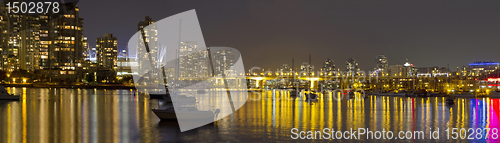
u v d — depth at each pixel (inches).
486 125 2064.5
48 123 1950.1
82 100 3713.1
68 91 5856.3
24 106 2913.4
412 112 2842.0
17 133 1644.9
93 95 4724.4
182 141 1530.5
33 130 1727.4
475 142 1578.5
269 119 2234.3
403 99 4928.6
